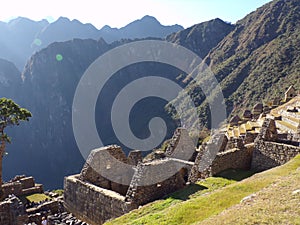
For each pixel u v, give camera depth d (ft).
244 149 50.52
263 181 34.76
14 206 45.29
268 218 21.58
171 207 33.14
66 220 35.94
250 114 158.81
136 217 34.27
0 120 68.85
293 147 45.42
